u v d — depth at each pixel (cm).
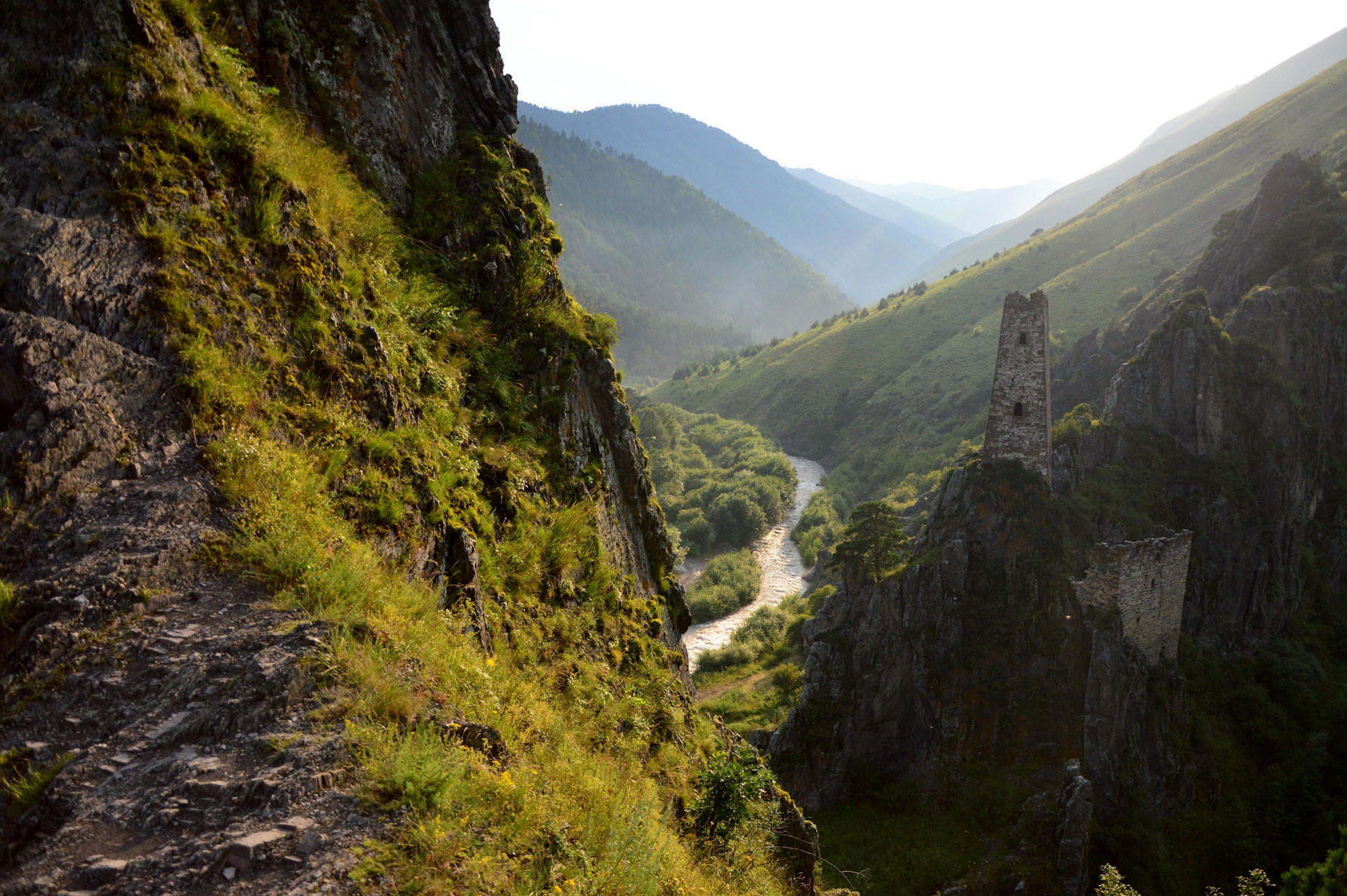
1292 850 3316
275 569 626
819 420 15400
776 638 6053
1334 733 3853
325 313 851
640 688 1206
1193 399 4712
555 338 1411
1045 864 2955
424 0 1416
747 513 9256
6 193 673
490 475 1111
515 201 1471
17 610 535
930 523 4128
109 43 756
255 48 1058
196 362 693
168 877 397
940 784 3472
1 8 733
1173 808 3372
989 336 14875
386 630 629
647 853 635
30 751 463
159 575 584
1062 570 3625
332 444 782
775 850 1286
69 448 609
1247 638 4356
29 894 383
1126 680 3369
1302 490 4906
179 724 492
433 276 1223
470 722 585
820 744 3697
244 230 813
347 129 1189
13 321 614
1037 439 3894
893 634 3753
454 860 454
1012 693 3519
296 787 461
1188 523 4394
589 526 1306
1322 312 5456
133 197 712
